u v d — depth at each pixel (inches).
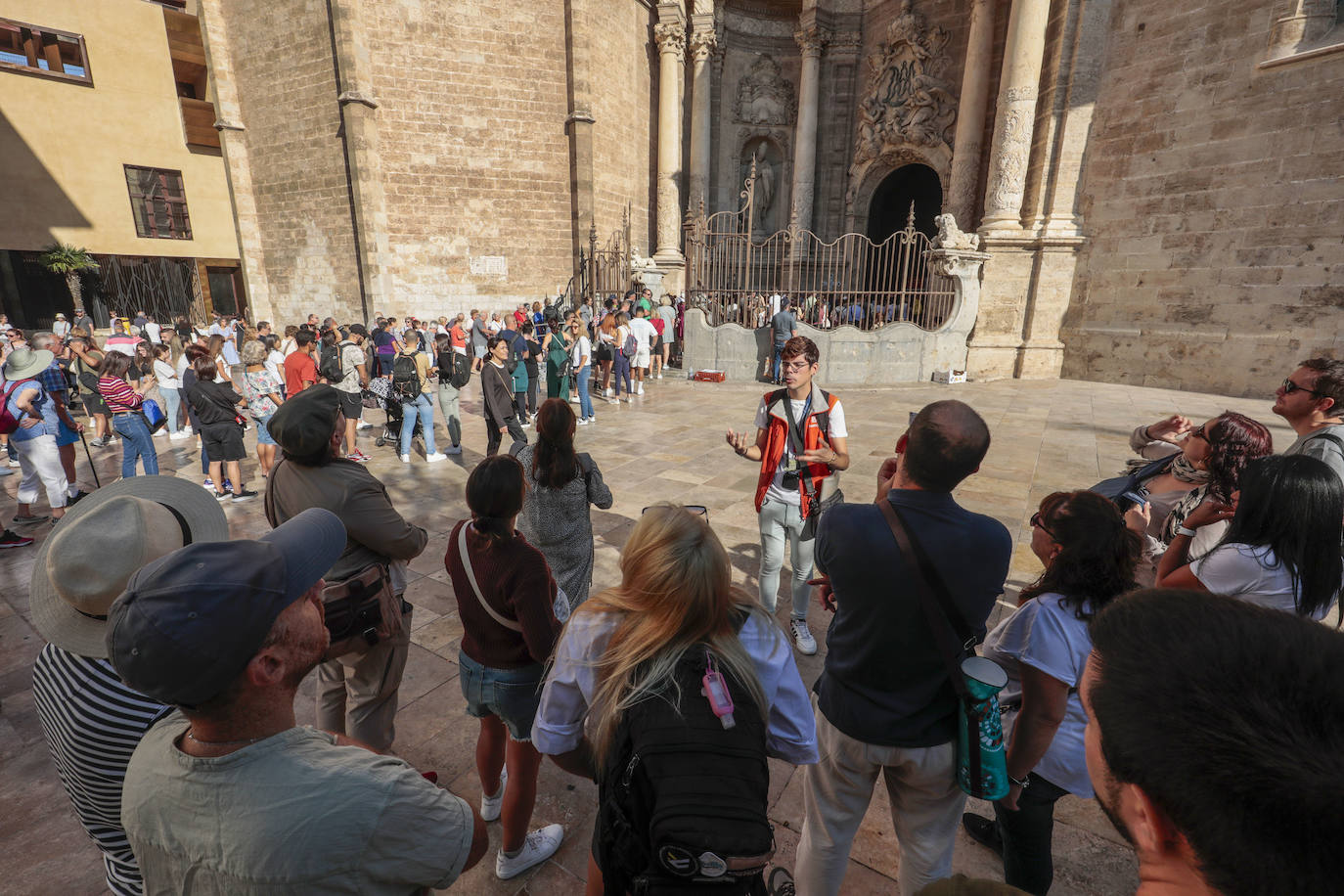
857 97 804.0
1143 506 109.7
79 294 768.9
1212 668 20.0
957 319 513.0
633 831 41.9
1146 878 22.4
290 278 732.7
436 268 697.0
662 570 45.9
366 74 634.2
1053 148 502.9
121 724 47.8
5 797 99.3
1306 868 16.3
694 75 832.9
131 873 53.7
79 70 756.0
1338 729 17.8
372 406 373.7
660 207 841.5
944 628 56.5
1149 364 482.3
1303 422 99.4
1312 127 395.9
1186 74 446.3
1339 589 67.2
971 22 592.1
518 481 73.0
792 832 93.1
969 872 86.0
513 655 76.4
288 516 83.0
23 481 208.8
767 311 623.8
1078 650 57.9
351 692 90.1
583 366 355.9
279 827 33.8
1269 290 422.3
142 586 33.9
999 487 239.9
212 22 678.5
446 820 38.3
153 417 331.3
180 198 845.2
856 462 277.4
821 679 67.8
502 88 681.6
